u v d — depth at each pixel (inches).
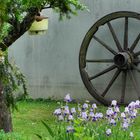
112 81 496.7
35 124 414.0
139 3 499.5
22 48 549.0
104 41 511.2
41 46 541.6
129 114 268.8
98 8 514.3
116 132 260.2
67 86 531.8
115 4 507.2
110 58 509.4
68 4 307.9
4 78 305.4
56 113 262.1
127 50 490.0
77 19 524.4
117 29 506.6
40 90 543.5
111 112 264.2
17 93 530.6
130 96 500.1
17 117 444.5
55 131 271.1
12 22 297.6
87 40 502.3
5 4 245.4
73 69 528.4
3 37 287.4
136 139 261.6
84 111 278.2
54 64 537.3
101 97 500.7
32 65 546.0
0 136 242.5
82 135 232.1
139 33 496.4
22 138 249.8
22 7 289.0
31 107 490.6
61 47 533.6
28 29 304.2
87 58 519.8
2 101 307.9
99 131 253.6
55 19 533.3
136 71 494.3
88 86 506.6
